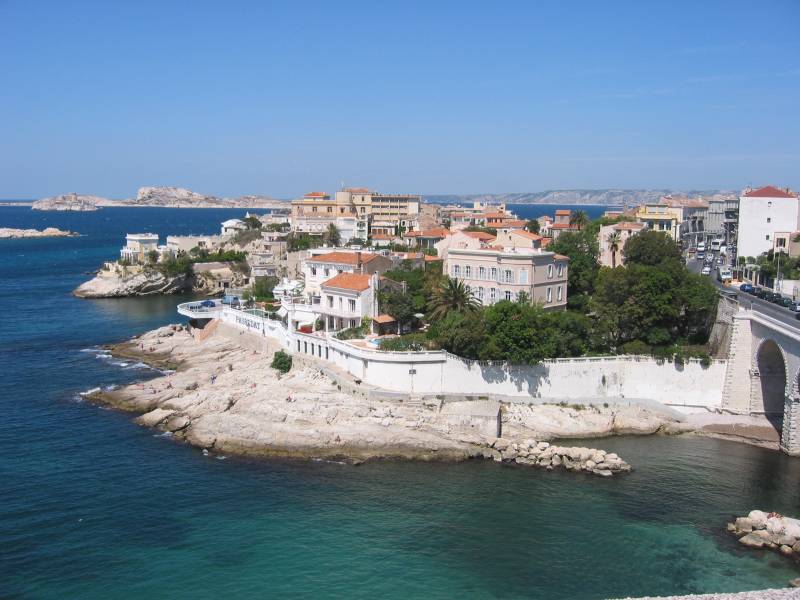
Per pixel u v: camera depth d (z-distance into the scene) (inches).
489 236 5787.4
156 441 3540.8
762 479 3090.6
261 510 2827.3
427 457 3312.0
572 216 7573.8
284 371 4239.7
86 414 3932.1
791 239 5669.3
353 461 3289.9
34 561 2458.2
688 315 4143.7
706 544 2556.6
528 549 2534.5
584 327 3946.9
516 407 3624.5
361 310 4315.9
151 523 2721.5
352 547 2549.2
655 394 3791.8
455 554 2508.6
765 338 3486.7
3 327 6427.2
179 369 4827.8
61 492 2972.4
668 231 7229.3
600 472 3137.3
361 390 3629.4
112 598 2252.7
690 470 3186.5
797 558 2449.6
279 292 6063.0
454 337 3683.6
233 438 3447.3
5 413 3937.0
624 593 2267.5
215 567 2422.5
